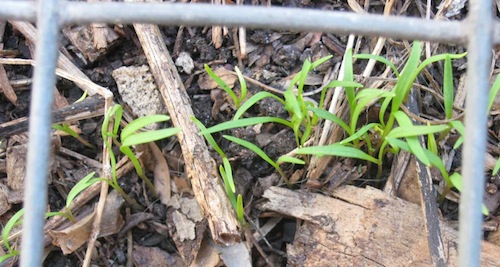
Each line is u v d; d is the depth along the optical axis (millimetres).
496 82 118
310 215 127
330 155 131
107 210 134
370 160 126
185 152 128
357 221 125
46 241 131
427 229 120
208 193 124
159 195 138
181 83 140
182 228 131
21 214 123
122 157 141
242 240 130
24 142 141
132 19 97
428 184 124
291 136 137
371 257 121
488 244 121
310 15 96
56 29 96
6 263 131
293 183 136
